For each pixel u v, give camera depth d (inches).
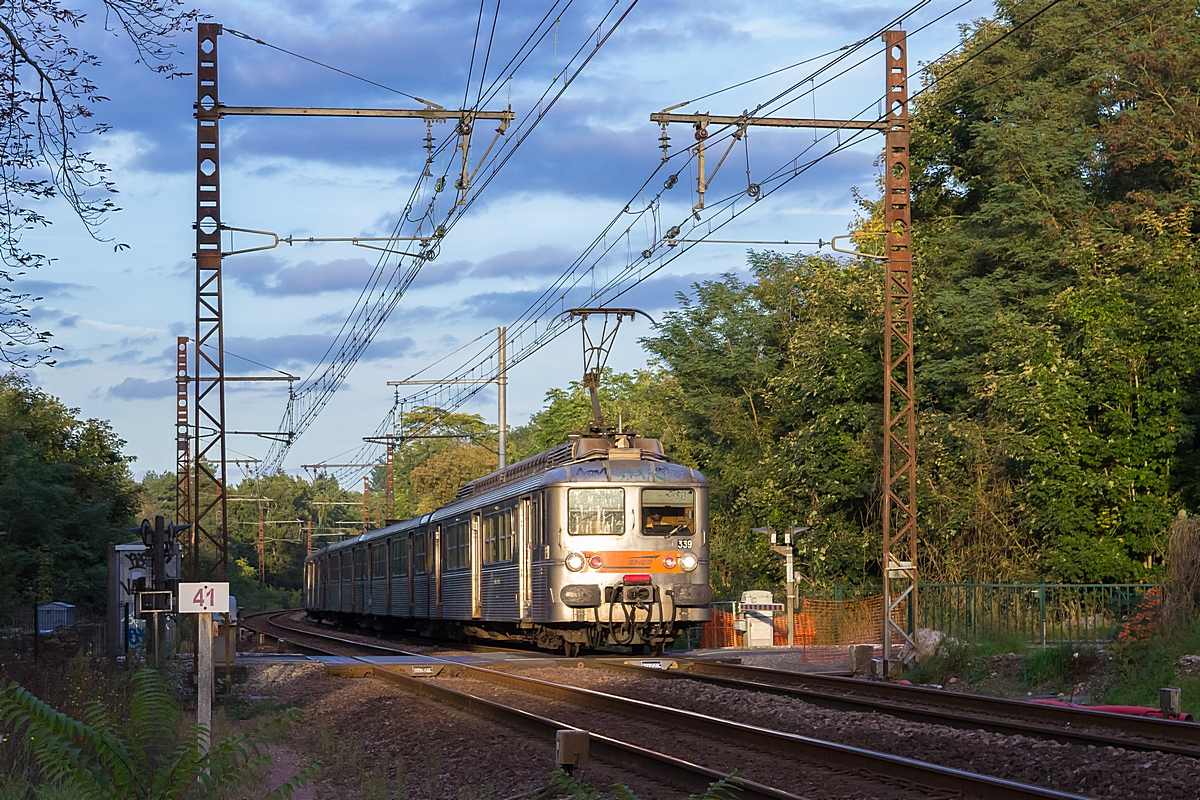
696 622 973.2
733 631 1248.8
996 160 1589.6
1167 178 1505.9
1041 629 940.6
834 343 1481.3
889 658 848.3
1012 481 1334.9
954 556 1346.0
